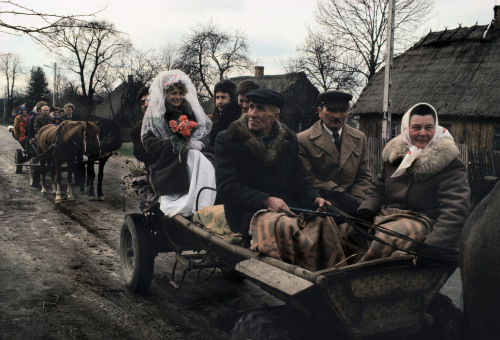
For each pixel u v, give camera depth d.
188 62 44.09
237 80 41.72
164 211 4.05
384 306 2.43
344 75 36.00
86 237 6.53
